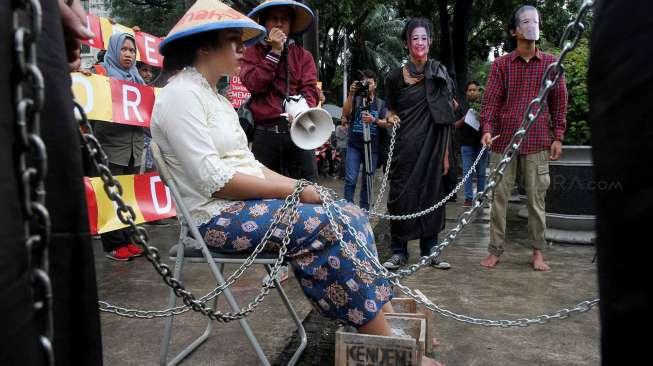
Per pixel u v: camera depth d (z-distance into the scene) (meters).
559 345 2.72
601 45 0.89
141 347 2.72
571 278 3.85
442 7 13.23
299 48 3.84
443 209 4.13
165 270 1.79
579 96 4.76
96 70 4.64
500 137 4.05
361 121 5.87
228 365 2.52
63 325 1.03
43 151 0.86
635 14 0.84
